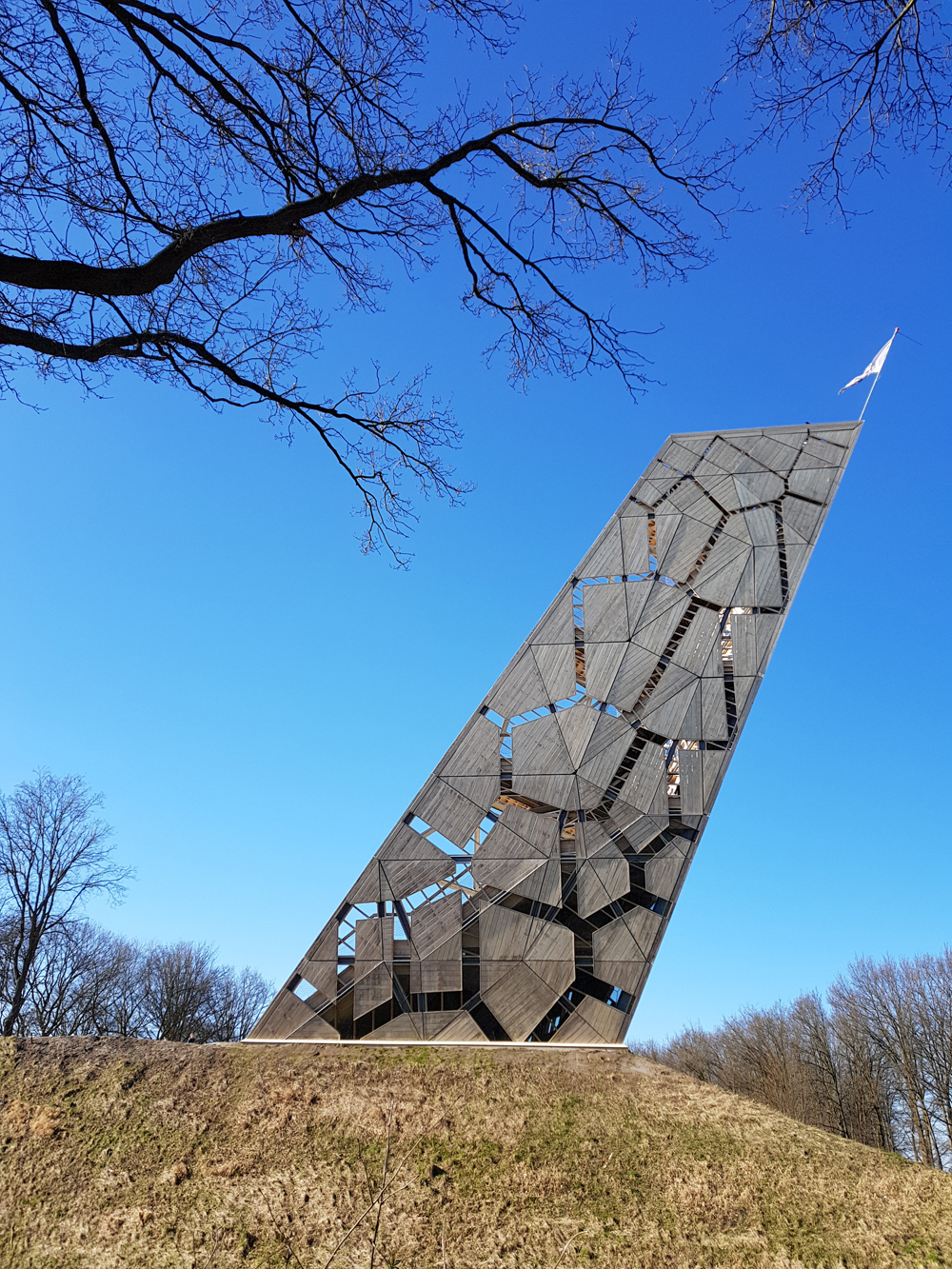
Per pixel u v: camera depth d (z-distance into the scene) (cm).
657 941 1755
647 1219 1262
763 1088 3788
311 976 1777
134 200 717
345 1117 1470
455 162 773
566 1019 1723
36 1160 1359
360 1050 1689
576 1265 1177
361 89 764
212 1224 1229
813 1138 1462
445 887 1809
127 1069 1608
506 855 1809
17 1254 1182
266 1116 1472
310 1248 1188
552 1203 1286
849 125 723
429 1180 1323
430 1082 1572
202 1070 1614
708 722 1880
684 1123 1477
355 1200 1281
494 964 1750
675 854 1805
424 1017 1734
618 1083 1583
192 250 697
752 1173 1359
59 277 652
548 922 1762
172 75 703
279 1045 1719
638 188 833
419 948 1766
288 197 777
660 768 1853
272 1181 1316
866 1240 1224
